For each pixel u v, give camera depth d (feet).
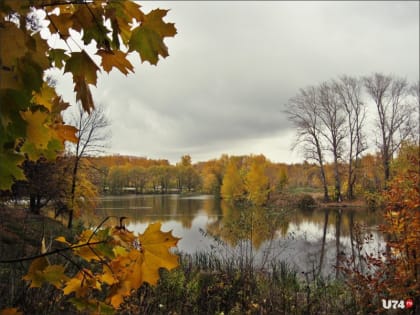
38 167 41.27
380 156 104.27
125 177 226.17
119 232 2.80
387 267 19.88
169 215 91.56
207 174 217.36
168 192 253.03
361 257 22.41
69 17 2.69
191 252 39.52
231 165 132.67
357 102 111.75
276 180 131.34
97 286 2.94
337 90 112.88
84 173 61.52
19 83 2.22
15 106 2.11
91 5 2.69
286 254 37.42
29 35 2.33
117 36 2.73
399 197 19.35
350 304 20.31
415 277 18.57
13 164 2.22
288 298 20.72
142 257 2.77
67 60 2.71
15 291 8.66
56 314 8.23
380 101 101.71
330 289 23.91
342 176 122.62
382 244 33.24
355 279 21.36
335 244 44.78
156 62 2.77
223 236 31.60
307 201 96.58
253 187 79.87
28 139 2.46
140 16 2.68
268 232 30.53
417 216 18.45
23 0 2.26
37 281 2.97
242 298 20.72
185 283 20.93
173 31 2.76
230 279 23.40
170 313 16.25
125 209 111.14
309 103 113.29
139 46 2.71
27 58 2.31
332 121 112.68
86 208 63.62
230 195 127.03
